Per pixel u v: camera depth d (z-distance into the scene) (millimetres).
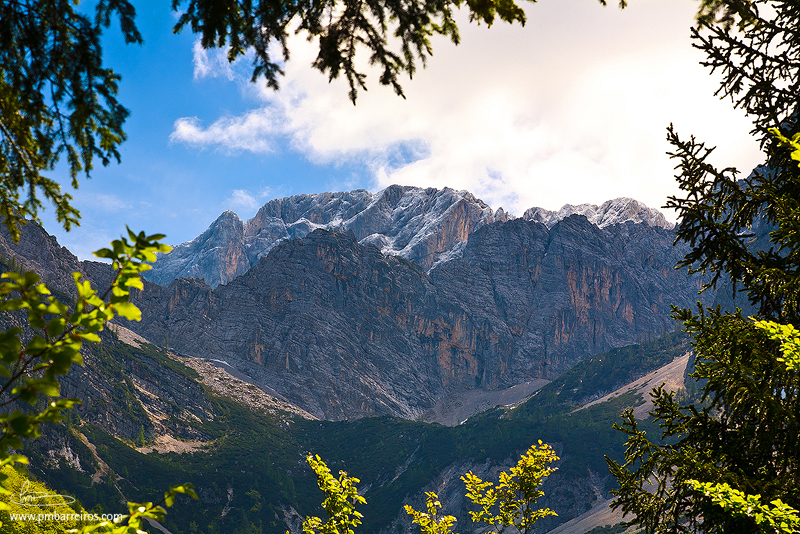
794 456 9594
